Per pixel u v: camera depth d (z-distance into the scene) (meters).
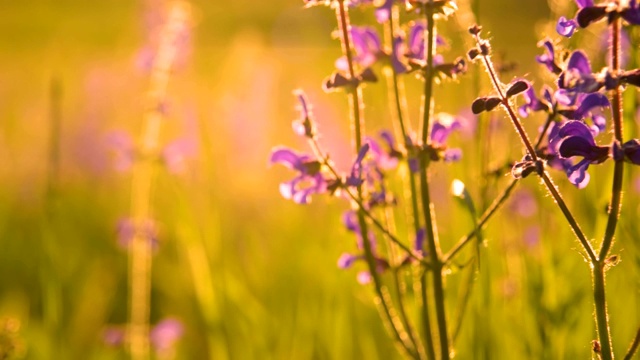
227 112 8.41
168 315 8.43
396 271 3.91
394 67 3.70
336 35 3.93
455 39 4.80
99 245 10.52
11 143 12.84
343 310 6.14
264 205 9.23
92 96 12.93
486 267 4.48
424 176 3.60
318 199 8.22
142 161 6.36
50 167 5.93
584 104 2.67
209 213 6.39
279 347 6.35
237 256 8.30
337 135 9.52
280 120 9.93
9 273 9.75
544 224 5.05
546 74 3.85
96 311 8.02
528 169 2.79
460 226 5.29
